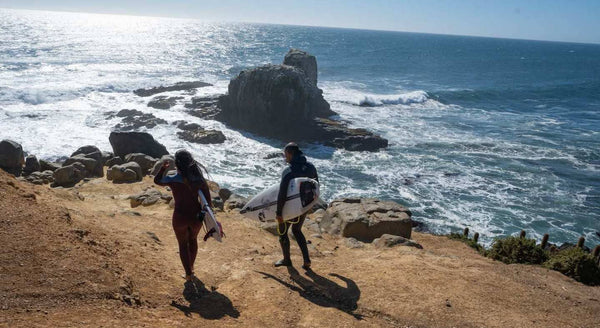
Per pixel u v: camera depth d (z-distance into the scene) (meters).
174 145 27.00
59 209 5.98
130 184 11.83
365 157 27.56
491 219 19.11
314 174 5.80
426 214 19.28
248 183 21.72
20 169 13.39
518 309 5.27
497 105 49.84
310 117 33.09
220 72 62.22
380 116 39.34
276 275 5.82
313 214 11.74
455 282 5.81
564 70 104.75
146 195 9.88
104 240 5.68
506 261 8.65
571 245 12.97
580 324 5.07
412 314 4.88
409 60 102.94
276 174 23.36
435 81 67.94
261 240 7.73
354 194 21.22
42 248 4.64
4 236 4.66
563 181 24.62
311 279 5.73
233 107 33.34
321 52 111.38
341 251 7.68
